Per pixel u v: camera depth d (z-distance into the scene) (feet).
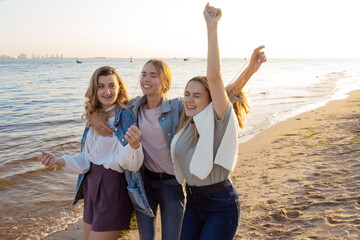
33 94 77.92
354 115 38.42
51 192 20.02
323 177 17.47
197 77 8.22
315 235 11.50
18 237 14.48
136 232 14.25
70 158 9.45
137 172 9.18
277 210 13.96
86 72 194.08
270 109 49.93
